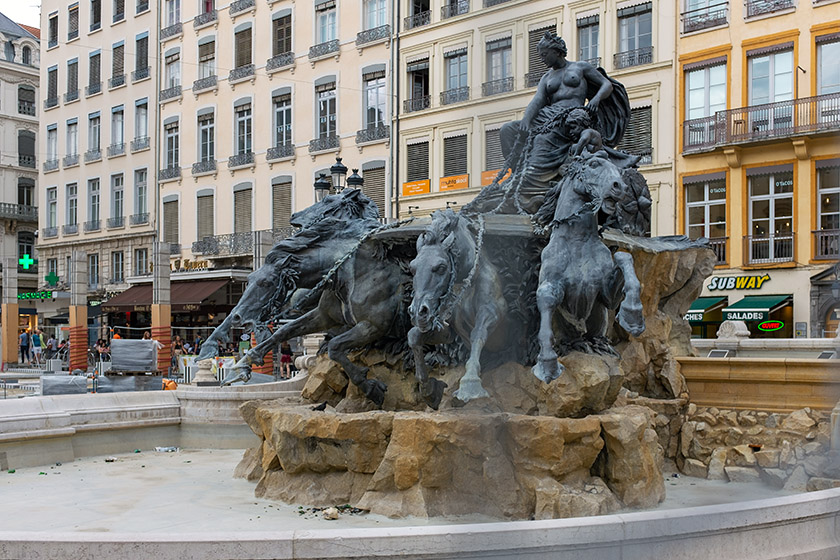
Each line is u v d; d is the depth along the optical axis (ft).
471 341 25.64
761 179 91.76
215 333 31.24
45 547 17.39
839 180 87.20
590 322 27.04
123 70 152.76
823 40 87.45
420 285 24.79
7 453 35.01
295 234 31.63
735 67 91.71
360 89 105.60
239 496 28.91
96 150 160.76
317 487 27.61
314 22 112.27
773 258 90.63
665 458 32.76
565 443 24.68
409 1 77.10
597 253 26.20
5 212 197.57
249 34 123.34
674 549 18.47
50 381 64.44
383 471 25.54
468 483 24.97
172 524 24.61
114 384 68.59
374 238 29.45
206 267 129.59
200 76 133.39
